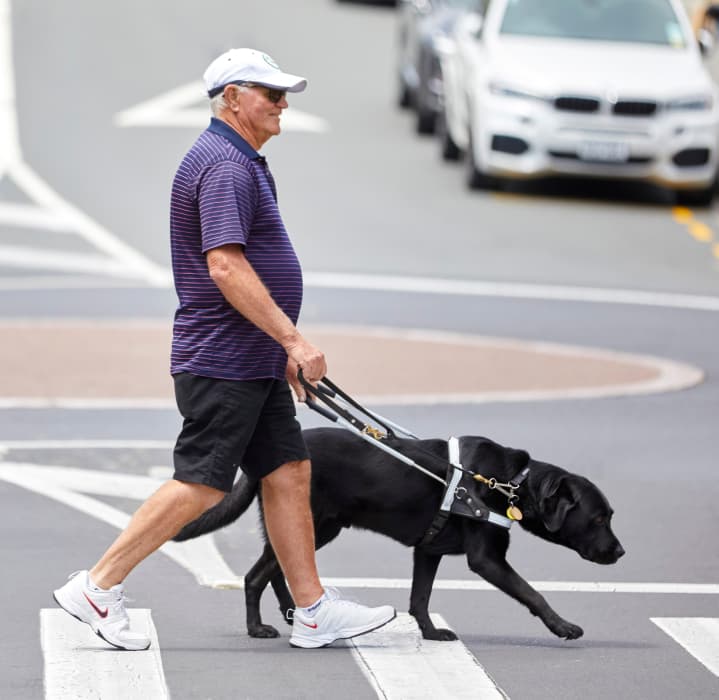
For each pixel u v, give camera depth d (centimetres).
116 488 1191
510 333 1881
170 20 4247
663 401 1567
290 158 2947
